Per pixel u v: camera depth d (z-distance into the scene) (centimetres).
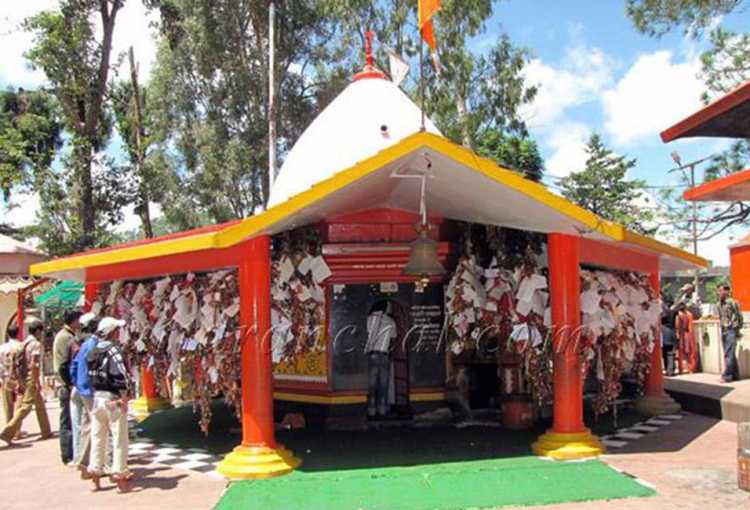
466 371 1104
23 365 1121
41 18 2433
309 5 2945
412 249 838
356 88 1102
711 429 1044
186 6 2838
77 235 2489
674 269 1538
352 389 1062
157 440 1031
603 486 700
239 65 2909
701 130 918
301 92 3069
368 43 1151
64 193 2570
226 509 651
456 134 2475
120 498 720
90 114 2567
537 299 916
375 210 1011
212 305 883
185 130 2902
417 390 1084
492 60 2598
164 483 775
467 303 985
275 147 2469
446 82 2492
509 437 962
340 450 894
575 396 850
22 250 2528
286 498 680
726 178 846
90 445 778
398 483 721
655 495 677
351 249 1000
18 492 776
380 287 1072
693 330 1670
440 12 2394
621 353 1012
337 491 698
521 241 980
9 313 2306
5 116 3797
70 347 895
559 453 818
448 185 836
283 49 2952
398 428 1051
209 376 879
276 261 973
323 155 1027
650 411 1198
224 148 2823
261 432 790
